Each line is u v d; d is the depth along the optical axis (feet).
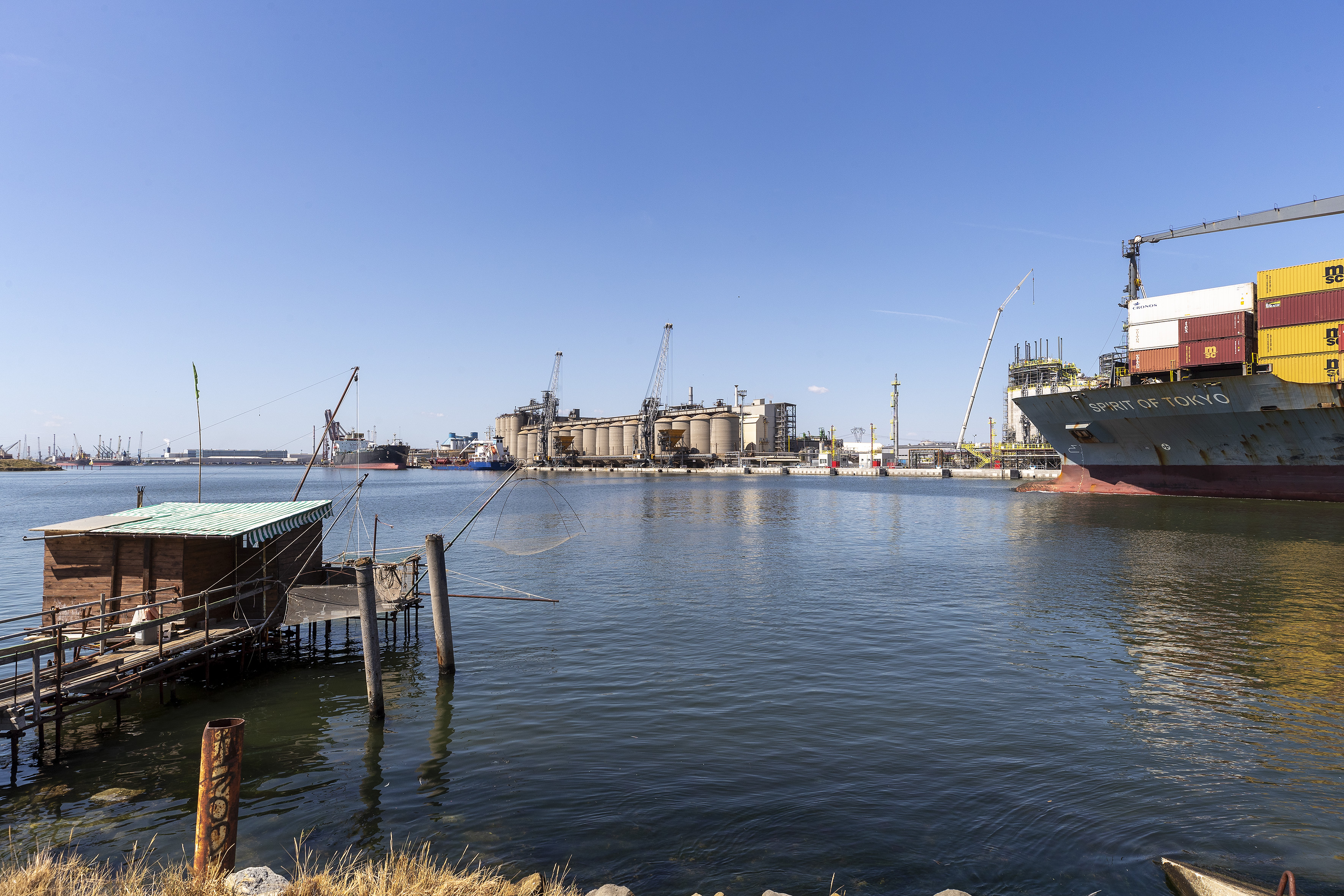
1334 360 187.62
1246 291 209.77
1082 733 45.14
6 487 533.96
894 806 34.99
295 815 35.70
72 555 60.85
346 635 79.36
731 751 42.70
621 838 32.37
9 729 42.83
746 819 33.88
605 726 47.98
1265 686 54.80
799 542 163.73
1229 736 44.37
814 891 27.66
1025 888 27.68
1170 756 41.22
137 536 60.03
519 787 38.32
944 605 89.15
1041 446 611.47
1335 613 80.38
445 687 58.65
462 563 131.95
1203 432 224.12
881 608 87.56
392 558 138.41
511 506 305.73
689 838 32.24
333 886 26.22
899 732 45.65
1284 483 214.28
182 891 25.46
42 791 40.01
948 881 28.27
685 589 102.58
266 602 68.33
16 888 25.79
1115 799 35.58
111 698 49.96
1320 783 37.50
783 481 609.83
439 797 37.55
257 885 25.81
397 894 25.30
